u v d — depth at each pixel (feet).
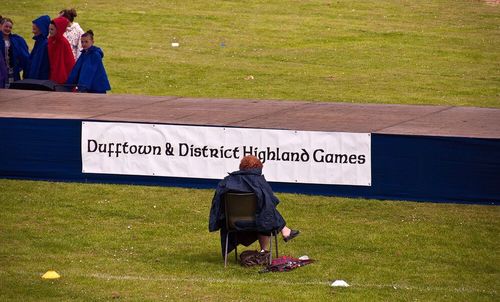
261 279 102.06
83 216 125.39
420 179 122.21
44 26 171.12
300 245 114.32
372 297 96.07
